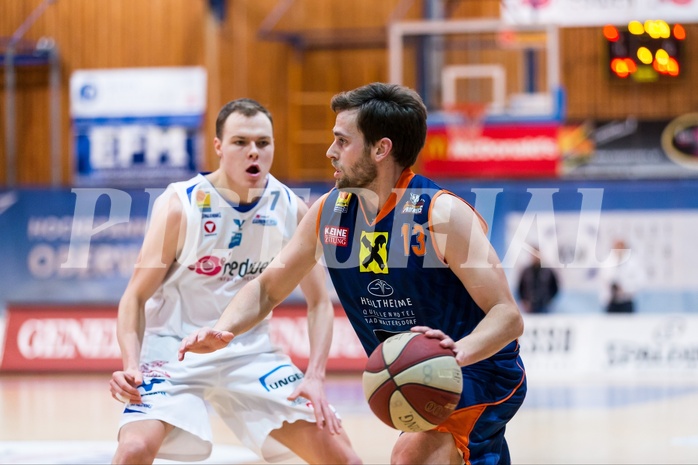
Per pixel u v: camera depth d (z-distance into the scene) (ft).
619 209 44.75
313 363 17.42
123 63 60.44
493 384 14.56
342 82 61.21
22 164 60.75
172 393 16.92
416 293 14.32
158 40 60.44
